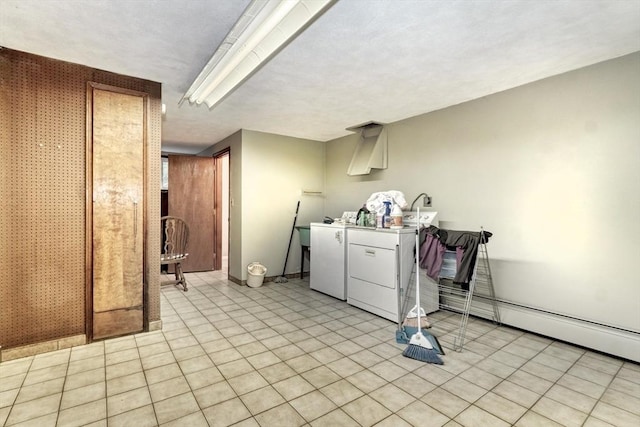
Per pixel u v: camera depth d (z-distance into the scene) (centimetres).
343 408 178
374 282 337
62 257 247
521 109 295
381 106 354
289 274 511
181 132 483
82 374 210
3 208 226
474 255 265
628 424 166
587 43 221
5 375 208
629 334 236
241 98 329
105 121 261
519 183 297
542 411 177
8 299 228
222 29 202
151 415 170
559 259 273
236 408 177
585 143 258
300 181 518
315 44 222
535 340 274
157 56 238
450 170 353
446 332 291
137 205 276
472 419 170
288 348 254
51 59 241
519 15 188
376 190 446
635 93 234
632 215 236
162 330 289
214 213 579
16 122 229
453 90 307
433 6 179
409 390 196
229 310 349
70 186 249
